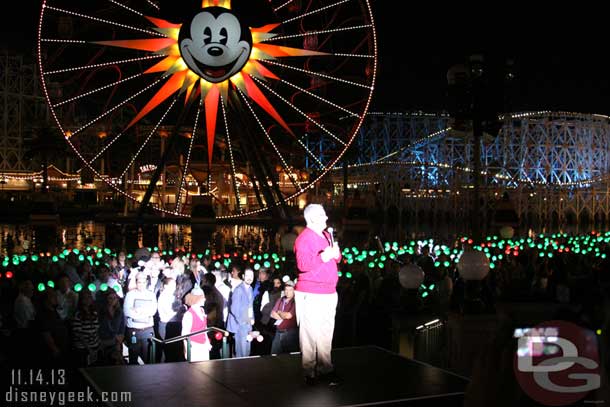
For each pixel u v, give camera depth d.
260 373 9.16
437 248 25.33
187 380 8.78
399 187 101.75
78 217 88.00
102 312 13.39
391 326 15.56
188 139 59.06
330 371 8.80
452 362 13.34
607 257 9.25
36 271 18.17
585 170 98.62
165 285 14.07
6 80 118.31
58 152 82.81
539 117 97.56
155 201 85.31
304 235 8.98
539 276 19.25
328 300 8.83
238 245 40.66
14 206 90.31
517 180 97.06
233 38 32.03
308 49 34.56
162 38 32.06
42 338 12.45
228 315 13.94
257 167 41.00
